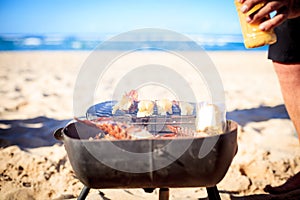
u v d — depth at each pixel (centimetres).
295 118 241
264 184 257
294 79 230
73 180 265
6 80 751
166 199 192
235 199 232
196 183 169
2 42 1931
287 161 296
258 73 843
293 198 230
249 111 468
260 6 163
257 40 168
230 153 166
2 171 276
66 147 170
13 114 461
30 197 240
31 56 1260
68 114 458
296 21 217
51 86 673
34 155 302
